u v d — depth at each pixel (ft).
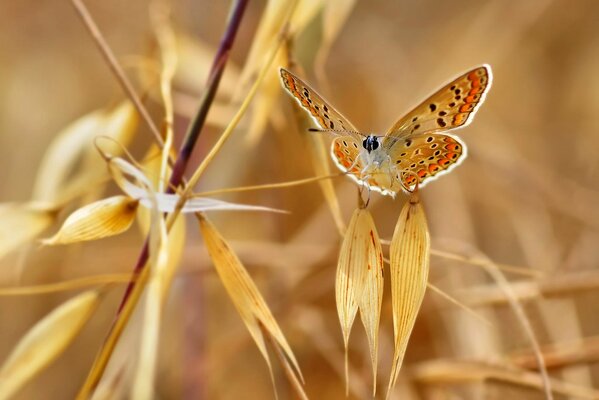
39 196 0.77
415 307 0.63
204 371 0.83
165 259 0.62
